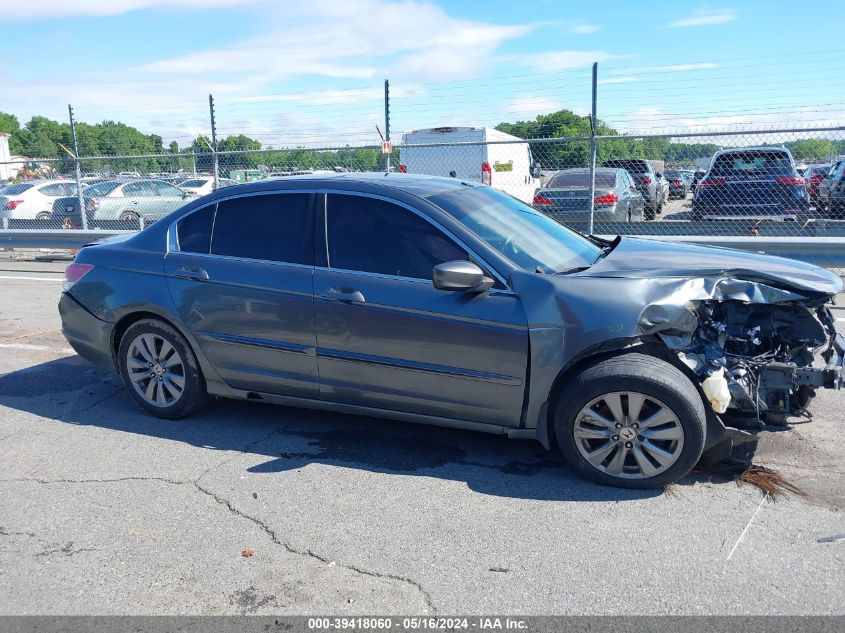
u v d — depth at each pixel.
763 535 3.45
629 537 3.47
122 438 4.84
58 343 7.33
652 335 3.90
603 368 3.85
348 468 4.30
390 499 3.91
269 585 3.18
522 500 3.87
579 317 3.86
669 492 3.89
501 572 3.22
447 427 4.55
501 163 17.84
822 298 4.00
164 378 5.05
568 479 4.10
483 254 4.13
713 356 3.95
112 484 4.17
